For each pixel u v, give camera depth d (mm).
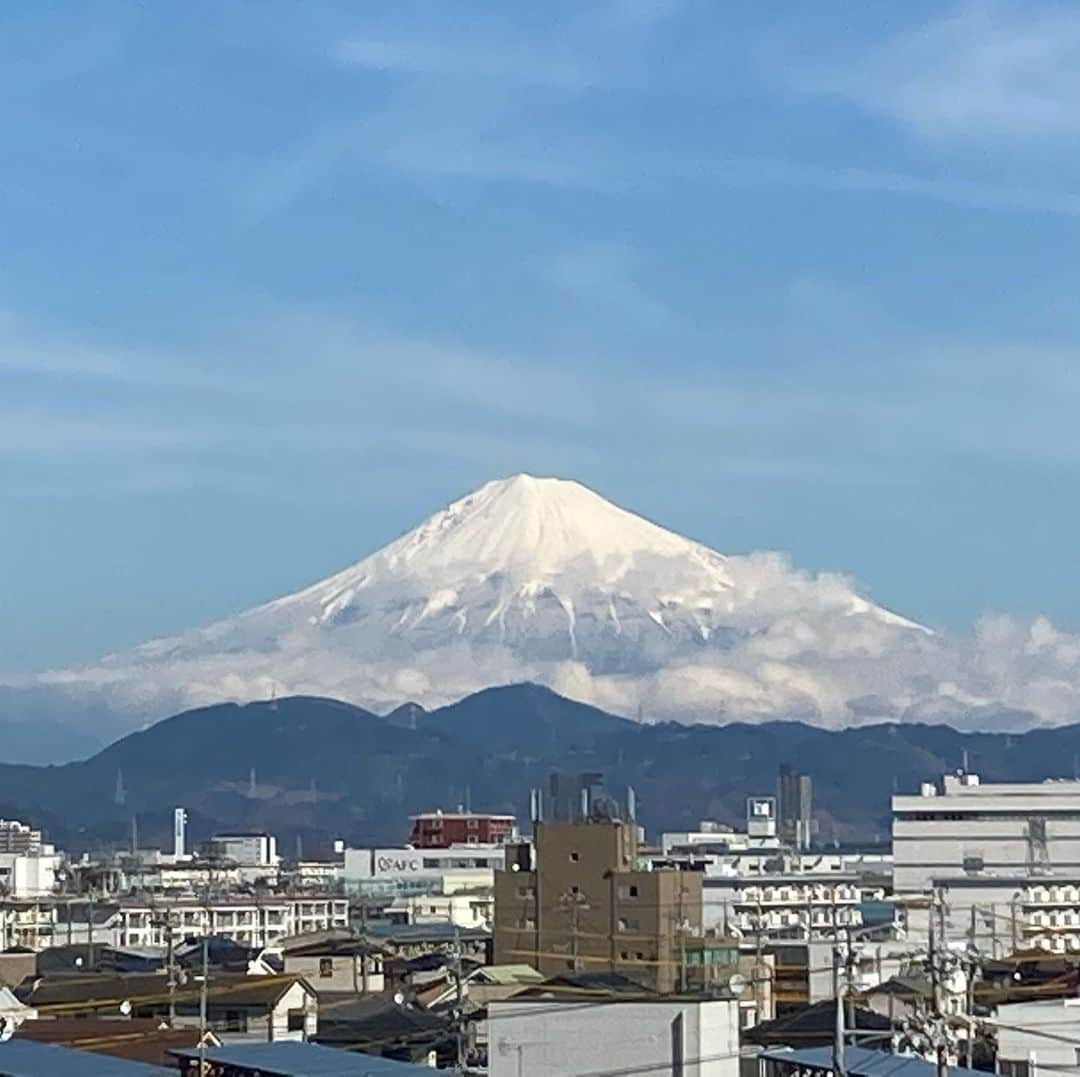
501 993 98188
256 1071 53156
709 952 116812
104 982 101125
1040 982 99125
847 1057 57531
